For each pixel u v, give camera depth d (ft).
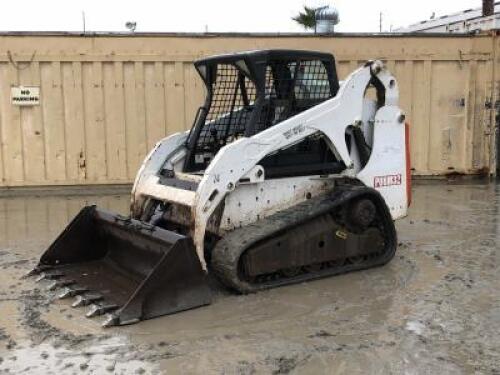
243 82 17.21
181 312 13.89
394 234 17.70
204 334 12.67
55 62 29.55
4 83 29.45
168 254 13.61
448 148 32.58
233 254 14.64
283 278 15.80
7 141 29.89
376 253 17.54
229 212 15.64
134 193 17.31
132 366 11.23
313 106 16.96
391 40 31.30
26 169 30.17
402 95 31.83
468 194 29.35
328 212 16.47
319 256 16.25
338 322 13.32
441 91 32.19
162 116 30.50
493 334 12.59
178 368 11.16
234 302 14.53
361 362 11.36
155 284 13.51
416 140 32.37
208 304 14.32
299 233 15.85
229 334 12.67
